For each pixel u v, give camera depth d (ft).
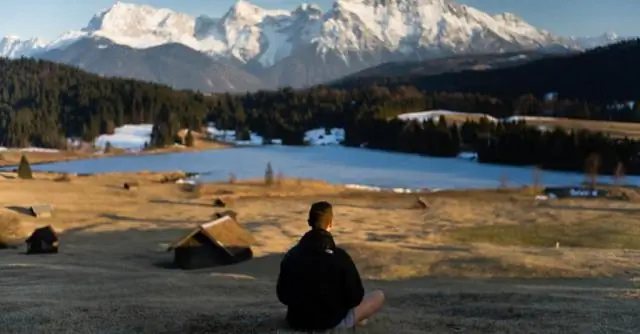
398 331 39.17
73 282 93.15
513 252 161.58
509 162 613.93
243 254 167.02
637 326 44.52
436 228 247.91
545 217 274.36
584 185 426.51
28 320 44.86
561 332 41.88
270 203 343.26
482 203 335.47
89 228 254.06
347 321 34.63
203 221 275.18
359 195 385.29
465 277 126.41
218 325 40.93
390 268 139.23
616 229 237.04
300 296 33.60
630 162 523.29
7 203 315.58
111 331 40.57
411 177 512.63
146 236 231.71
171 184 437.58
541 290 78.74
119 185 432.25
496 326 43.47
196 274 121.80
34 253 181.57
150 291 74.02
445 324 43.86
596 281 108.06
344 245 171.12
